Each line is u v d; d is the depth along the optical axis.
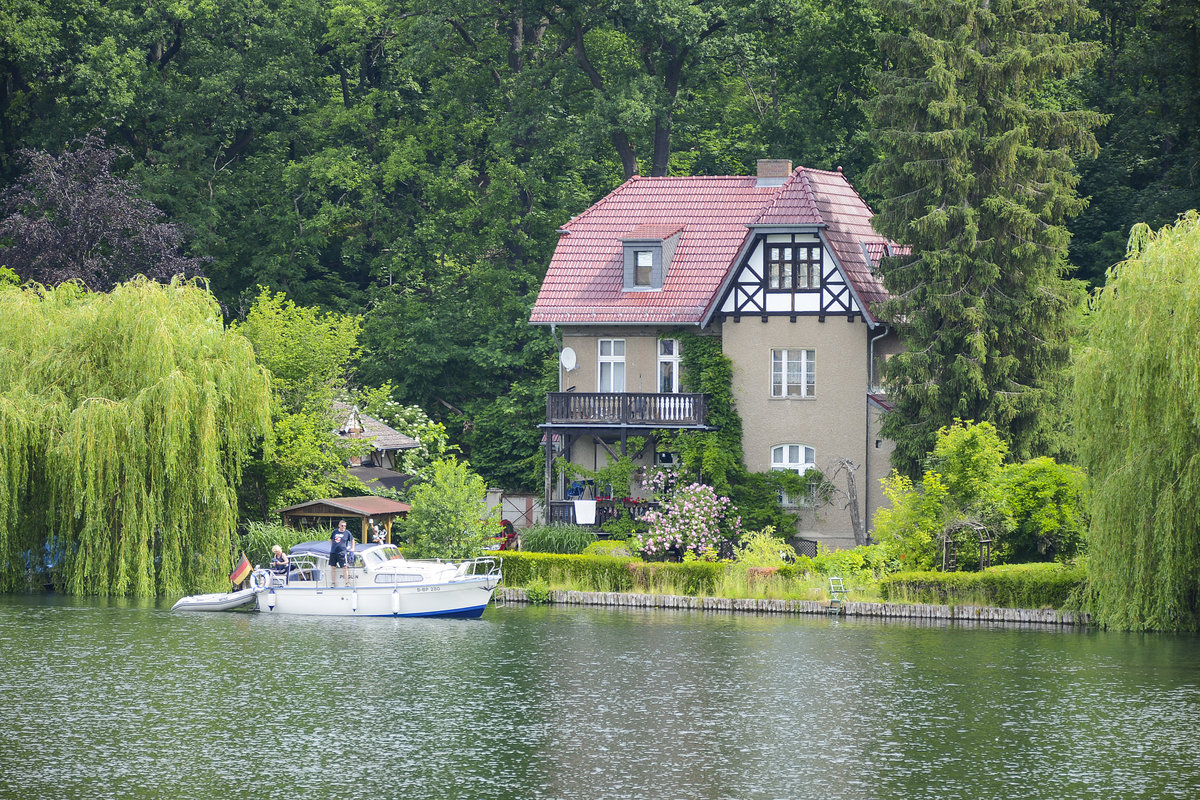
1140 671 50.44
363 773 38.06
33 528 64.88
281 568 65.12
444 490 70.81
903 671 50.66
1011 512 64.31
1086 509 57.47
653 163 95.62
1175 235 55.62
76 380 64.62
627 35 95.25
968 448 64.81
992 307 70.00
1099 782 37.31
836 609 63.69
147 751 40.03
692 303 77.12
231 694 46.91
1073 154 92.50
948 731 42.34
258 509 75.81
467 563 65.44
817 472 75.12
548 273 79.81
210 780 37.38
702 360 76.69
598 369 78.69
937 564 65.44
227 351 66.56
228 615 63.00
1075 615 60.19
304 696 46.69
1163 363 53.62
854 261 76.19
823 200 77.56
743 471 75.56
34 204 90.62
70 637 56.53
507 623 61.34
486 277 94.75
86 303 67.00
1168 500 53.69
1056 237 69.56
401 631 59.06
